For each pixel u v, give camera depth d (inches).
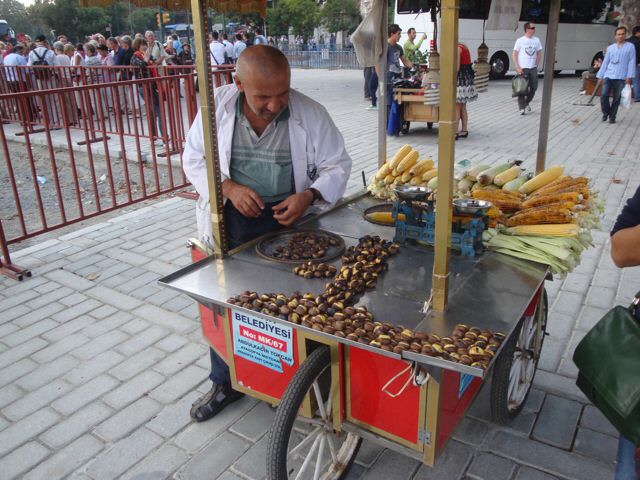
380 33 121.0
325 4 1253.1
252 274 83.4
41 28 2206.0
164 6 102.5
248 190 91.1
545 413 103.6
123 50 433.4
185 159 98.5
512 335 82.8
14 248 201.3
